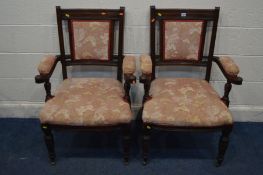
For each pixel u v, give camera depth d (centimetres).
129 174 187
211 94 183
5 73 224
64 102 174
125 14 202
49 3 199
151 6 191
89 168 191
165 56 200
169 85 192
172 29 193
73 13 191
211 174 188
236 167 194
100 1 199
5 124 232
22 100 236
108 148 209
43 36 210
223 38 210
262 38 209
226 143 180
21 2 198
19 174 186
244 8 199
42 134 222
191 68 218
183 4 199
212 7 199
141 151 206
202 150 208
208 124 166
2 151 205
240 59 217
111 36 196
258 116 236
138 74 221
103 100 176
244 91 230
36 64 221
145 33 208
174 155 203
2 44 213
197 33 194
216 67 220
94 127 170
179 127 169
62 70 205
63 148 208
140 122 233
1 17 203
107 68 220
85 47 197
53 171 188
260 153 206
